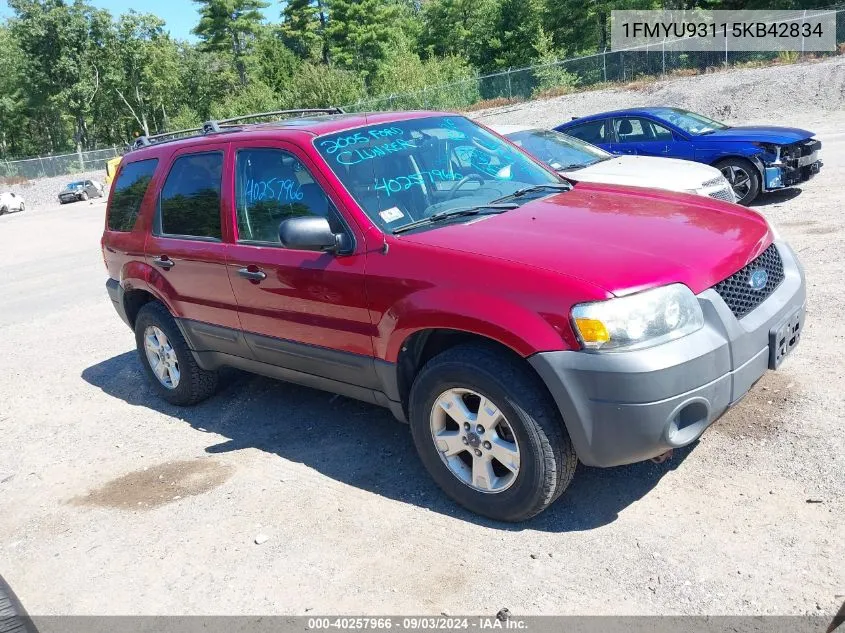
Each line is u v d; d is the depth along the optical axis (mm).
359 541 3553
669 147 10586
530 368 3238
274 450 4664
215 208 4684
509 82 41281
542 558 3229
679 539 3211
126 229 5570
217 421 5281
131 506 4215
